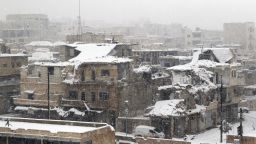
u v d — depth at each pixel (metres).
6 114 104.62
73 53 106.25
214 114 94.69
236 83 101.62
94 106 91.25
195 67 95.00
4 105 106.88
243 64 148.62
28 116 96.00
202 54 104.69
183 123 85.00
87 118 91.38
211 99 93.62
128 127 88.50
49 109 89.81
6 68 109.31
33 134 51.81
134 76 94.69
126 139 82.31
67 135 49.97
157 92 96.44
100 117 90.81
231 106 101.12
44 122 57.88
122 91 90.81
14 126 55.44
